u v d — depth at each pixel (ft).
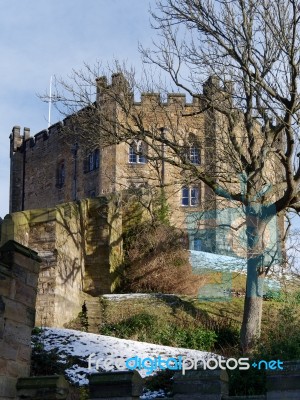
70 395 49.19
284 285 91.76
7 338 36.09
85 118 100.22
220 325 80.89
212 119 98.58
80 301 88.43
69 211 87.71
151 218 106.11
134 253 101.09
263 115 84.02
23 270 37.81
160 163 135.44
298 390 32.71
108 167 176.65
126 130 93.56
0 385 35.17
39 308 79.10
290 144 77.61
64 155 202.08
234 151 90.63
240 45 82.33
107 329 77.66
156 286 96.78
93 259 95.81
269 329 77.25
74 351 61.46
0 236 39.88
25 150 220.84
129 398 34.78
